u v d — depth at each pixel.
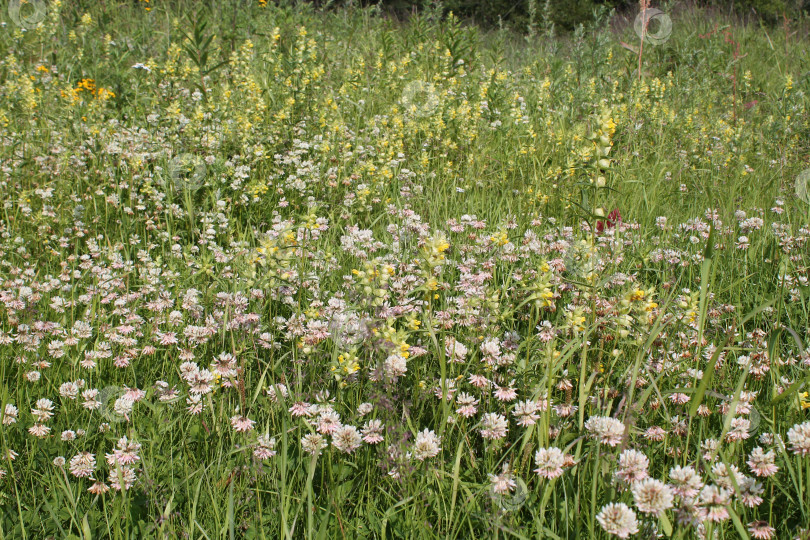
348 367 2.48
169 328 3.25
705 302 2.58
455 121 6.30
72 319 3.28
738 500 2.05
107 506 2.31
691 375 2.64
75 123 5.96
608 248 4.10
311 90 6.77
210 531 2.22
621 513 1.83
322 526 1.96
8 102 6.60
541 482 2.21
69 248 4.48
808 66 10.12
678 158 6.39
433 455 2.21
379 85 7.87
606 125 2.72
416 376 2.60
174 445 2.62
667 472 2.36
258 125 5.89
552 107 7.66
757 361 2.79
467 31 9.51
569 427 2.46
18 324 3.21
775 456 2.34
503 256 3.81
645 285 3.55
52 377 2.99
